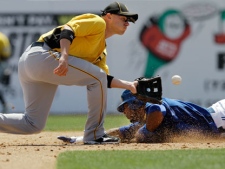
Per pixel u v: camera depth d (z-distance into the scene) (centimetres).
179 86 5809
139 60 5794
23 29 5872
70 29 2242
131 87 2380
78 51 2341
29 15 5872
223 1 5806
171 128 2503
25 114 2423
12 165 1814
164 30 5794
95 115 2389
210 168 1636
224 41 5809
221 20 5809
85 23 2266
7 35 5866
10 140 2844
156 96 2388
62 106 5781
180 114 2508
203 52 5816
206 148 2192
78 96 5788
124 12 2416
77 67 2306
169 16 5794
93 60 2414
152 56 5806
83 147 2275
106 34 2447
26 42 5872
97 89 2352
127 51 5772
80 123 4584
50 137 3048
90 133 2409
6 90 5809
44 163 1852
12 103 5822
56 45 2305
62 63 2208
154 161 1802
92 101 2369
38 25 5878
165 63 5806
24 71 2361
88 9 5850
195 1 5794
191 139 2528
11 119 2394
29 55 2316
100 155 1959
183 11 5788
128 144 2381
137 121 2555
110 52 5766
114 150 2120
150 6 5778
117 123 4072
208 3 5800
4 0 5862
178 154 1961
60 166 1738
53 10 5878
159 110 2442
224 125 2519
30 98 2403
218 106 2550
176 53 5800
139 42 5781
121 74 5781
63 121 4891
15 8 5866
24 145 2470
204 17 5809
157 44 5794
